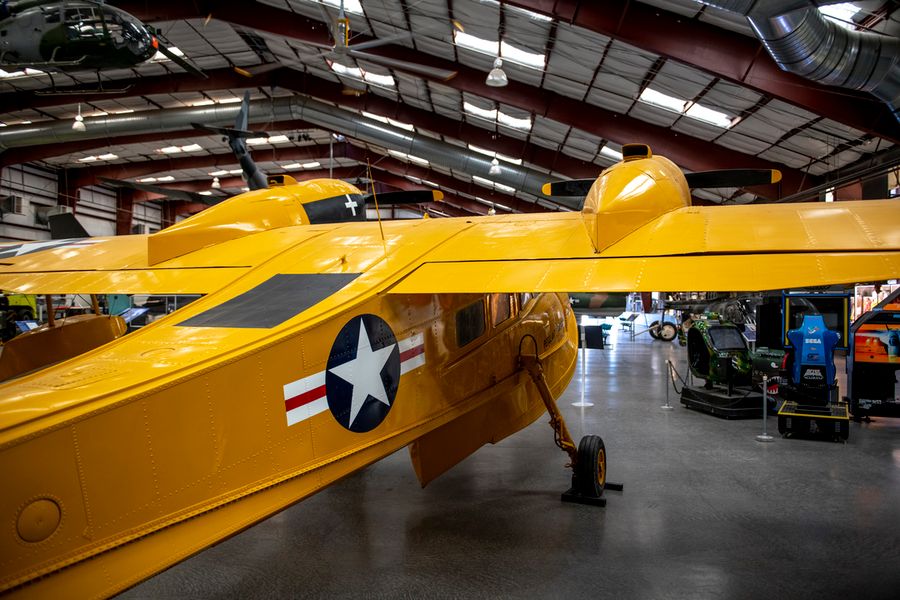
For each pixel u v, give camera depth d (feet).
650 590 12.12
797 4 22.58
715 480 19.42
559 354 22.03
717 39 33.53
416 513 16.74
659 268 9.45
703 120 45.09
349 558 13.88
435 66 51.37
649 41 33.94
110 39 35.35
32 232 90.68
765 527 15.37
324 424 9.70
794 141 44.01
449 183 99.09
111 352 8.59
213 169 101.45
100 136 69.82
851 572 12.84
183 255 14.89
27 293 13.93
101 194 106.73
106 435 6.77
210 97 72.64
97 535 6.63
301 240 14.28
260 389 8.63
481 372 15.47
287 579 12.88
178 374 7.63
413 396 12.17
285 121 78.13
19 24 33.99
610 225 10.66
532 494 18.26
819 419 24.62
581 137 57.88
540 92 50.72
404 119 66.49
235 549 14.46
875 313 28.66
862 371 28.71
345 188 19.75
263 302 10.64
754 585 12.28
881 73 26.78
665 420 29.35
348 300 10.42
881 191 45.96
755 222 10.24
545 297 21.26
